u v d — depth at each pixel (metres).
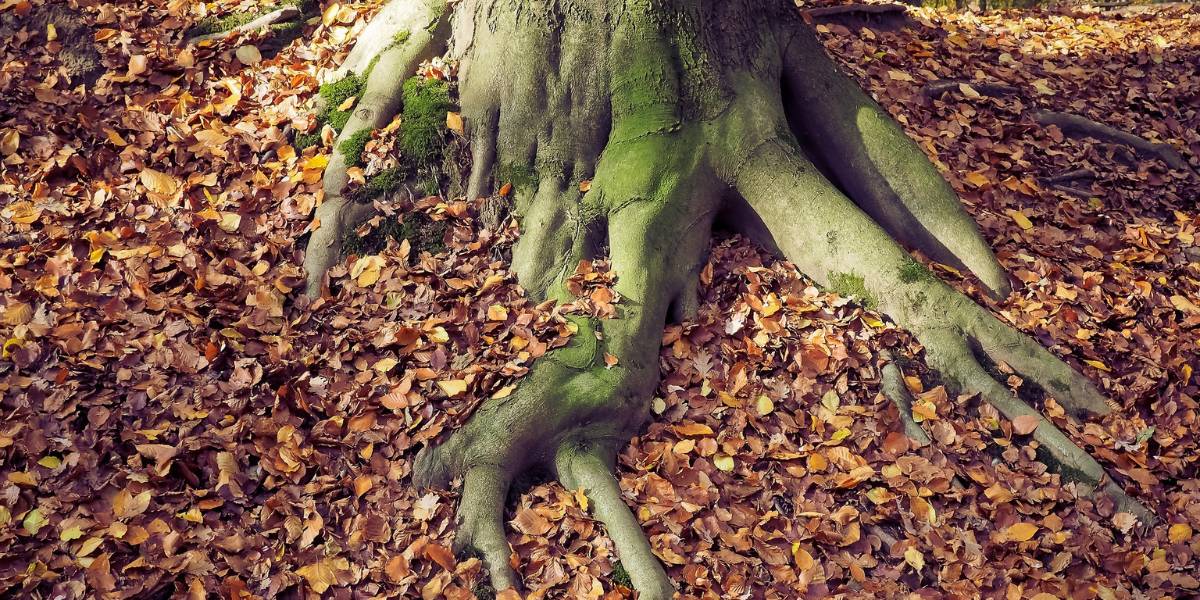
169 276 3.17
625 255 3.23
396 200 3.38
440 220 3.37
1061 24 5.32
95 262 3.19
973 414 3.16
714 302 3.31
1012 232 3.70
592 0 3.36
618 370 3.07
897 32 4.59
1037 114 4.17
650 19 3.35
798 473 3.00
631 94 3.35
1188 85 4.64
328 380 3.05
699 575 2.81
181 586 2.72
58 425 2.90
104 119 3.52
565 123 3.39
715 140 3.37
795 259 3.37
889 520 2.95
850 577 2.86
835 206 3.34
